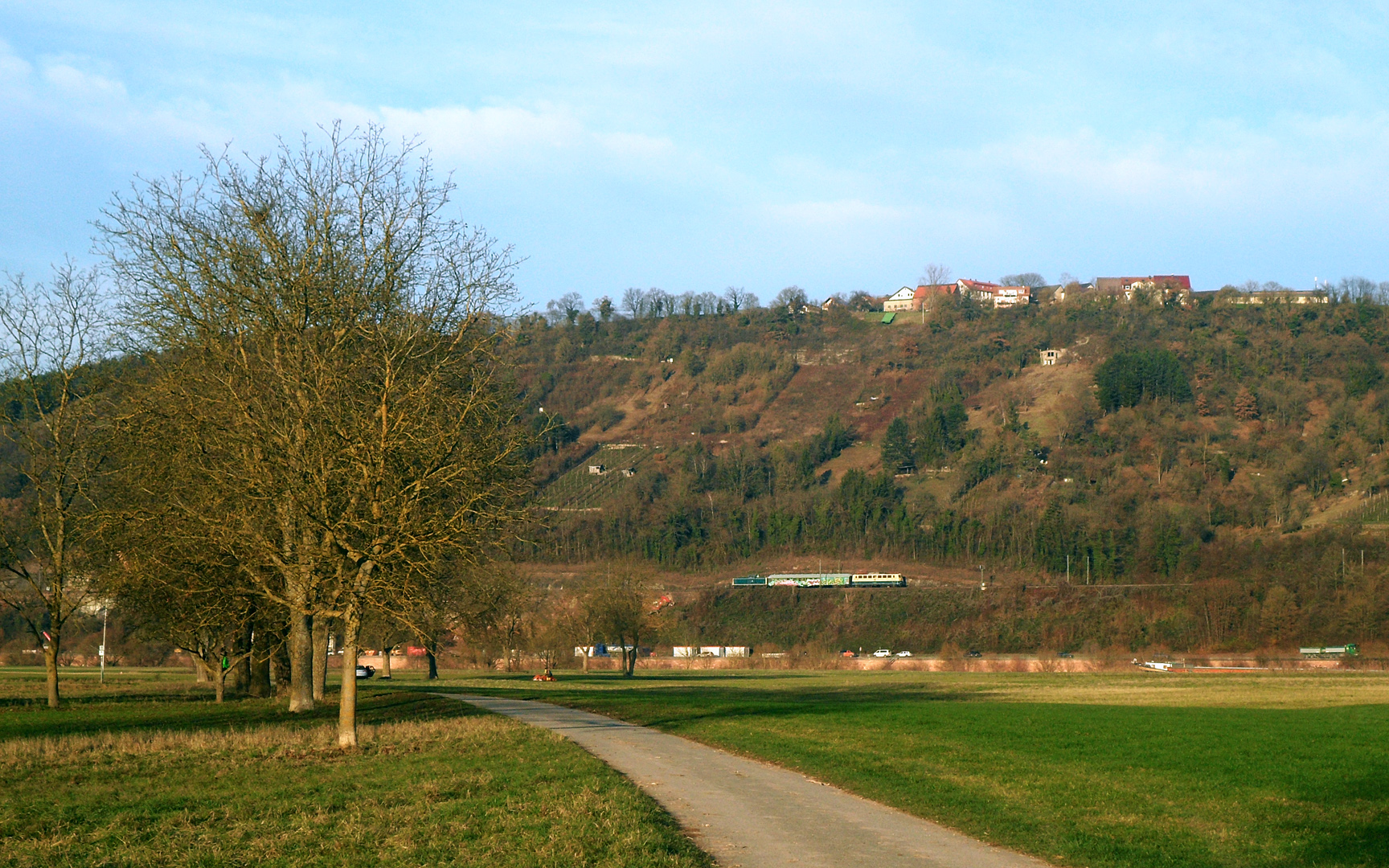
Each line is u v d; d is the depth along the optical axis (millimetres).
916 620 147625
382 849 13461
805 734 29172
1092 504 183000
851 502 196375
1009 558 173125
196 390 30484
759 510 199500
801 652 128750
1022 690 60438
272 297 30188
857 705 42219
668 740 28297
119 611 44094
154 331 31406
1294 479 187750
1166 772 21656
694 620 155125
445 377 29062
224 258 31156
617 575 98688
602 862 12453
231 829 14914
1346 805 17859
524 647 99375
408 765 21750
